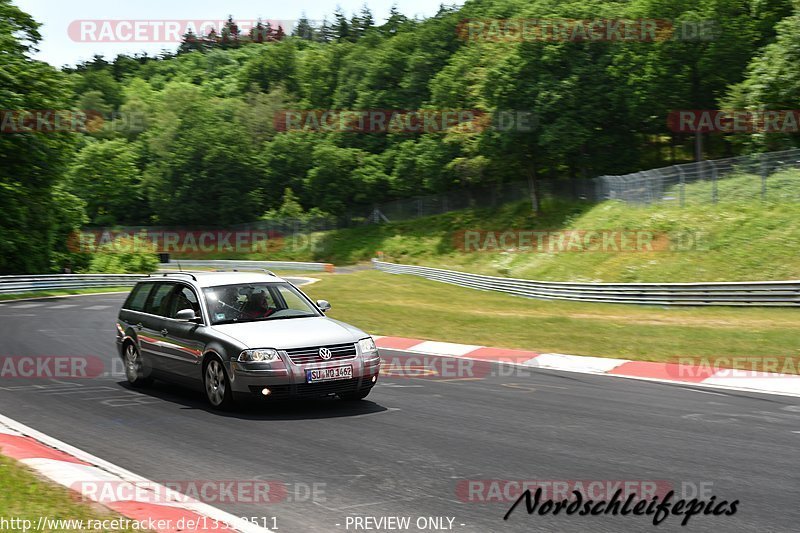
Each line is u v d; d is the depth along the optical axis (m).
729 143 61.00
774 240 31.41
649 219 39.47
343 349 9.16
